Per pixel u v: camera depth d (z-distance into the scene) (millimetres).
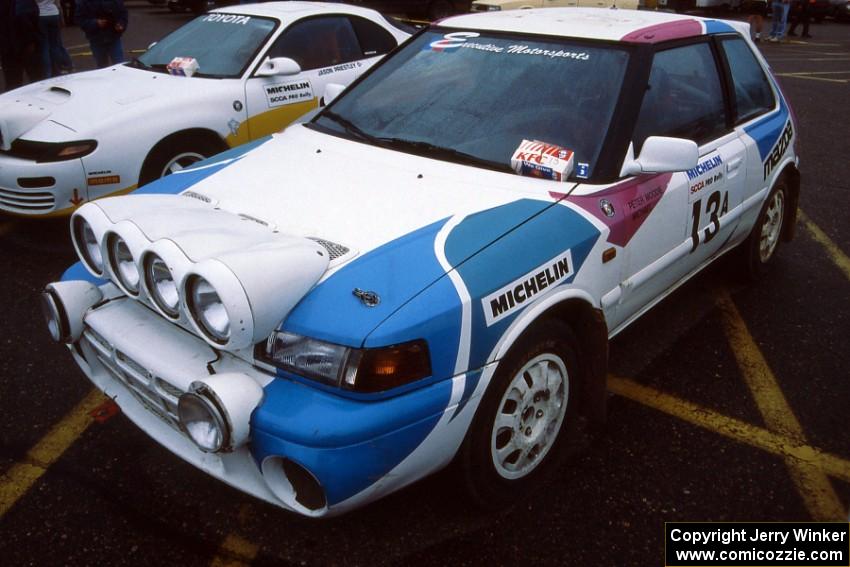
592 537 2590
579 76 3129
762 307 4375
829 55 16672
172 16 17781
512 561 2467
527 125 3041
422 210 2582
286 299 2109
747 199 3969
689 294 4508
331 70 5871
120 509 2615
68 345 2711
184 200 2678
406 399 2119
